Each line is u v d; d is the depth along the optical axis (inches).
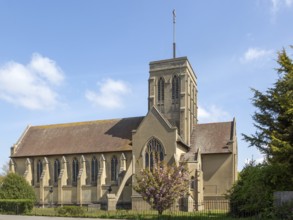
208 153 2662.4
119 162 2785.4
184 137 2738.7
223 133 2778.1
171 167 2020.2
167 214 1707.7
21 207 2012.8
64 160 2970.0
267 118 1391.5
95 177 2874.0
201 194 2481.5
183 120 2765.7
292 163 1253.7
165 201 1889.8
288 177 1302.9
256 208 1318.9
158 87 2938.0
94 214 1822.1
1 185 2566.4
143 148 2615.7
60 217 1731.1
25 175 3048.7
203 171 2655.0
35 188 3041.3
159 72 2940.5
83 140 3070.9
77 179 2856.8
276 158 1261.1
